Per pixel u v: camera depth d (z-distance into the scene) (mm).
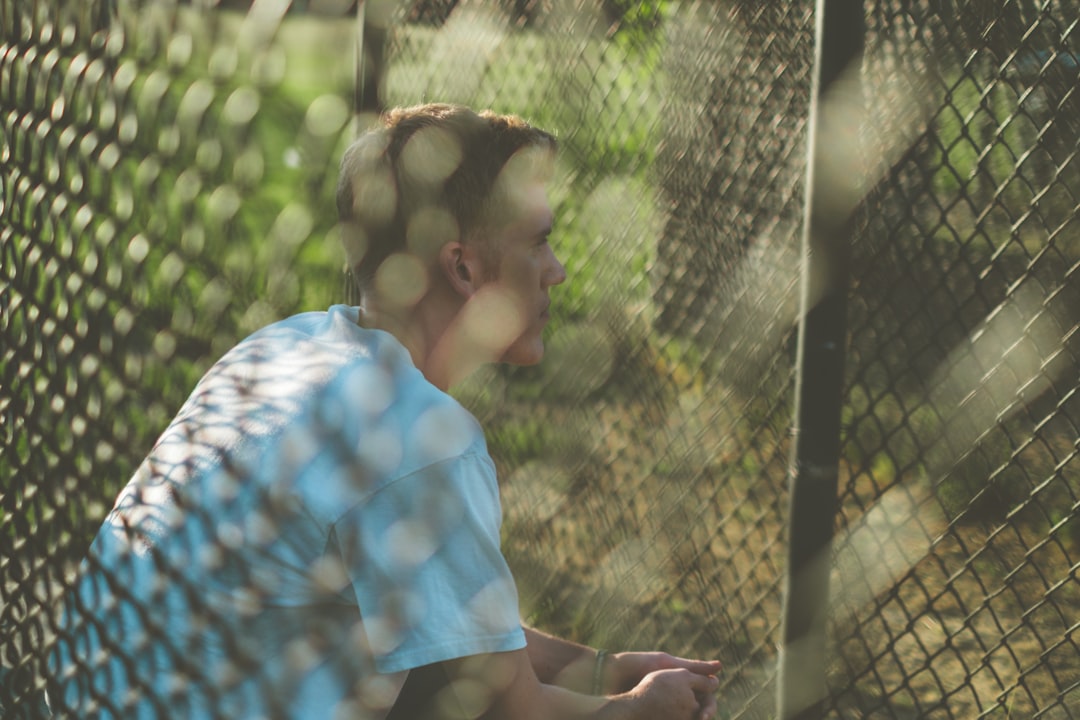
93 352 1526
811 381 1599
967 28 1976
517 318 1527
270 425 1368
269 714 1385
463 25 2475
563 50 2426
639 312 2576
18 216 1649
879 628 2750
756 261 2441
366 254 1469
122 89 1313
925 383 2131
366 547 1331
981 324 2232
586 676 1792
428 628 1351
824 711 2195
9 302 1728
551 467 2688
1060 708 2510
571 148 2447
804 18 2389
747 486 2496
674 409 2500
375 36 1826
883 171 1880
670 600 2465
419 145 1433
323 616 1386
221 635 1387
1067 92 1910
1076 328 2135
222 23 1064
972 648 2719
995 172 2209
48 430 1670
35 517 1738
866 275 1875
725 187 2543
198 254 1239
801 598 1639
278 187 1096
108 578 1469
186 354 1371
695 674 1697
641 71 2496
